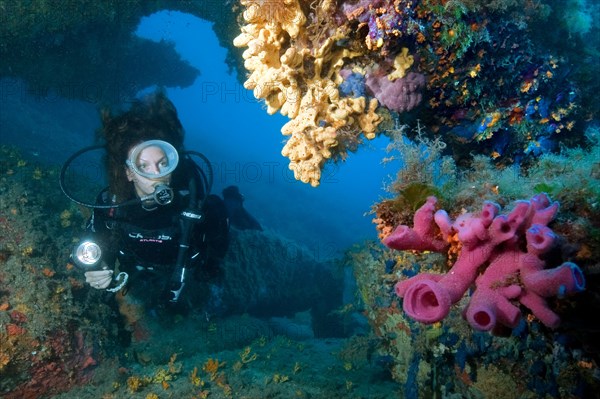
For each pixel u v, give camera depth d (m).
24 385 3.29
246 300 6.12
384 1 2.10
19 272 3.61
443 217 1.59
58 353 3.45
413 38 2.27
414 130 2.67
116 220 3.71
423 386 2.68
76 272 4.10
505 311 1.36
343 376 3.99
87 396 3.47
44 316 3.43
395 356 3.41
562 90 2.66
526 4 2.48
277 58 2.39
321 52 2.27
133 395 3.47
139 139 3.51
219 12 6.43
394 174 2.27
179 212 3.74
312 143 2.36
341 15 2.21
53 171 5.40
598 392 1.65
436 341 2.58
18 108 11.93
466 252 1.52
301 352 4.74
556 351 1.77
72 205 5.09
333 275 7.36
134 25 8.12
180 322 4.99
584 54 2.95
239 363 3.99
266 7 2.13
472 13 2.29
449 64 2.38
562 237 1.48
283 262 6.83
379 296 3.49
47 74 7.77
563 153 2.64
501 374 2.11
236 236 6.43
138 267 4.09
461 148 2.86
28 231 4.01
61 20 6.62
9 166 5.12
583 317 1.45
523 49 2.51
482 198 1.82
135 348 4.45
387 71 2.37
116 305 4.71
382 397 3.45
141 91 11.02
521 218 1.42
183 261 3.71
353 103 2.36
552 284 1.26
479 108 2.63
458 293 1.43
